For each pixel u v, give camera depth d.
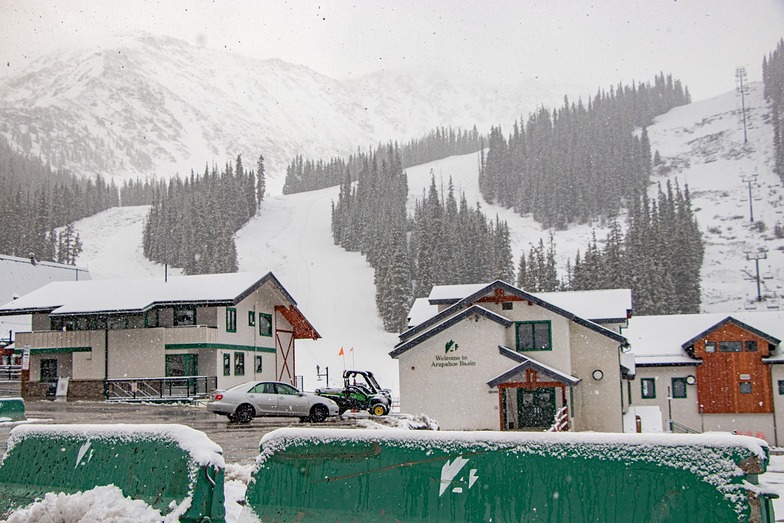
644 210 171.62
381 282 113.69
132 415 30.77
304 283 138.00
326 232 183.62
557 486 6.14
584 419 40.00
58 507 7.79
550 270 115.06
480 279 131.88
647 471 5.83
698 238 161.62
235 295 47.44
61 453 9.06
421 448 6.86
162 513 7.38
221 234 149.00
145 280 51.72
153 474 7.84
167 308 48.12
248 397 28.88
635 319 57.84
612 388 40.00
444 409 38.88
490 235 152.62
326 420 31.19
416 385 39.34
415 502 6.73
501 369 38.50
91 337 47.75
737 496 5.46
